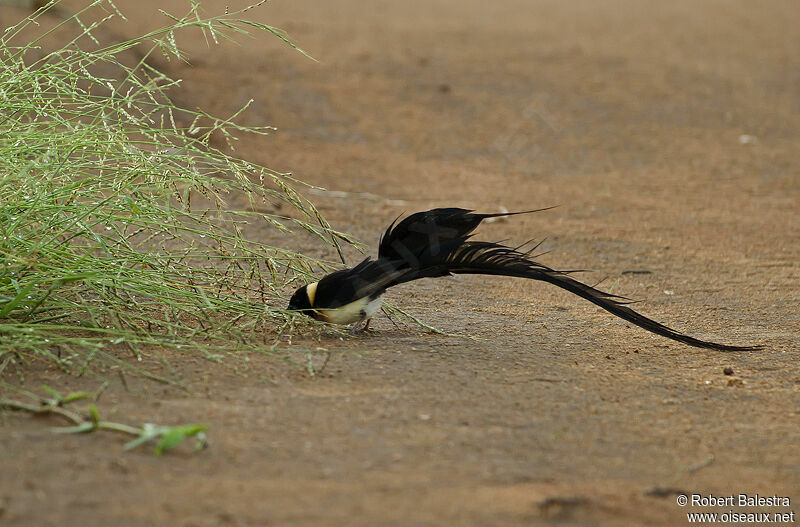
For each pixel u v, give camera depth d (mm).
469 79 29672
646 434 8508
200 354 9703
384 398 8859
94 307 9945
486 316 12289
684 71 31797
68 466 7012
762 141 25328
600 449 8094
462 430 8242
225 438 7711
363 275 10523
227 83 26391
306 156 21875
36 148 10359
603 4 45875
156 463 7191
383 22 37844
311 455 7523
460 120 26016
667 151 24266
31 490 6625
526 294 13531
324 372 9469
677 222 18312
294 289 12422
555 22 39875
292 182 19641
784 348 11344
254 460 7367
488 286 13852
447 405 8805
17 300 9359
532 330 11711
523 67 31328
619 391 9570
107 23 29891
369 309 10758
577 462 7789
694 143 24984
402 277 10414
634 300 13484
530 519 6730
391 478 7219
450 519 6641
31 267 9812
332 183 20047
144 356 9531
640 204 19656
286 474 7172
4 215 10039
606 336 11594
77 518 6324
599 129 25922
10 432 7492
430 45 33625
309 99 26281
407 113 26219
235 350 9859
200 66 27562
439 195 19734
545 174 22031
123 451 7332
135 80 11281
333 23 36844
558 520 6770
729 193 20719
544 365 10250
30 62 21203
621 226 17922
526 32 37031
